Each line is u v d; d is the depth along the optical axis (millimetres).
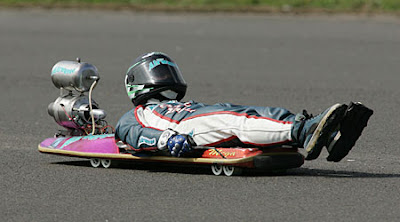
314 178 21391
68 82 24344
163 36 63094
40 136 30516
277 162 20984
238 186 20266
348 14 75000
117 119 33875
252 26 68625
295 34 64125
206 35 63625
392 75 46594
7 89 43031
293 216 17344
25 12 77875
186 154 21734
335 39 61438
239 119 20766
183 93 23688
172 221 17078
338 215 17422
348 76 46156
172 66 23422
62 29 67312
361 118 19312
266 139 20297
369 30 65938
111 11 78562
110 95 40344
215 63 50906
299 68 49094
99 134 24516
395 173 22609
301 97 39406
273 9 77938
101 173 22547
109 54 54750
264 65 50219
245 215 17453
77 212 18000
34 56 54469
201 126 21297
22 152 26641
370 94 40312
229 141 21250
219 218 17250
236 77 45688
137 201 18891
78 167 23625
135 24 70062
